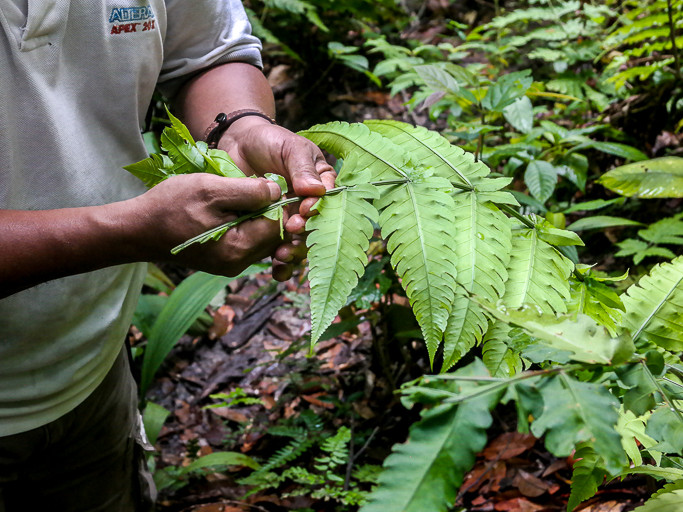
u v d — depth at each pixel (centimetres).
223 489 189
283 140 96
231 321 262
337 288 76
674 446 60
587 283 82
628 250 177
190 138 89
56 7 92
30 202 101
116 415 132
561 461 162
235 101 118
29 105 94
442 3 387
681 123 199
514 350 69
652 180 159
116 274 116
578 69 288
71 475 130
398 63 263
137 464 147
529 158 194
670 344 75
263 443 205
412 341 191
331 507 172
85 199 105
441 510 51
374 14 332
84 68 101
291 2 309
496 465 166
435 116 225
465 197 82
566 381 56
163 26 113
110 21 100
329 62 347
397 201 81
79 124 104
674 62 214
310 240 79
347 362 221
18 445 112
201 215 85
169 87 128
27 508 134
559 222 154
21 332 104
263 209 86
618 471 51
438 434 54
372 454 179
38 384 109
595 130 205
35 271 87
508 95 172
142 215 86
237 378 238
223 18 122
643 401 60
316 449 192
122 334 123
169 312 203
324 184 86
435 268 75
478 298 64
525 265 79
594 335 60
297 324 252
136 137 113
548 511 151
